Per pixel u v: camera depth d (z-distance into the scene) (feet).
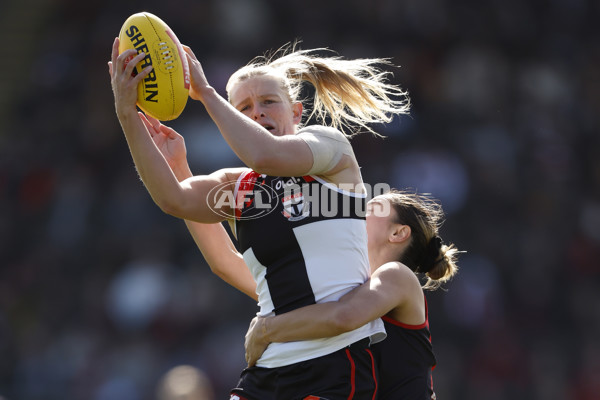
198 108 139.13
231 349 115.34
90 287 127.44
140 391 114.42
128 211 133.69
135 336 120.26
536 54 170.19
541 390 123.03
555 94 165.17
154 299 121.39
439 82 155.53
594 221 146.00
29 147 149.69
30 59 173.78
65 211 137.49
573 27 177.27
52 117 154.51
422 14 164.25
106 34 159.22
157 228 131.03
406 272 34.81
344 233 32.55
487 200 141.08
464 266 129.59
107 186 140.87
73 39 163.94
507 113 157.07
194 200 33.14
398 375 35.53
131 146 31.71
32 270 132.57
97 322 123.95
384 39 159.94
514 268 134.21
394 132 141.38
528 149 152.76
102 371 117.50
